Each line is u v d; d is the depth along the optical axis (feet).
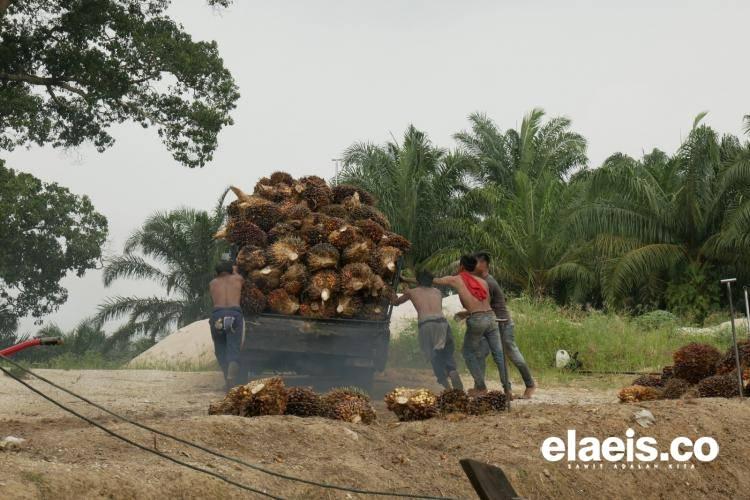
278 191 40.73
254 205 39.45
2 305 113.50
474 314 34.19
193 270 128.57
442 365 35.81
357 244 37.81
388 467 20.22
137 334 124.67
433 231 119.65
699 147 93.25
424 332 35.37
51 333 116.16
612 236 96.12
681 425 25.26
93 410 31.14
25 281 112.27
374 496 18.47
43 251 110.52
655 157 143.54
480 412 27.12
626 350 54.80
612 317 64.18
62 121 100.12
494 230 110.42
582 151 139.33
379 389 40.98
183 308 127.44
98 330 122.93
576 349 53.36
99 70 90.79
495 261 106.32
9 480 14.58
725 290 92.99
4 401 33.50
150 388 40.19
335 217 40.04
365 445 21.27
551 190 111.96
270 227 39.47
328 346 37.01
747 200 89.76
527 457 21.99
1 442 17.88
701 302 90.84
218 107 96.78
